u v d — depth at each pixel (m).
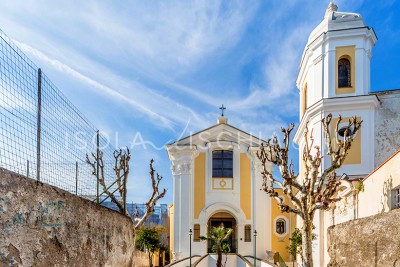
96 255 9.37
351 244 13.16
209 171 36.41
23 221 5.79
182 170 36.34
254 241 33.75
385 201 13.38
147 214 22.77
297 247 28.08
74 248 7.86
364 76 24.03
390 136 23.25
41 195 6.39
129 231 13.40
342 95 24.06
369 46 24.69
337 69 24.44
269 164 36.25
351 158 23.30
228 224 36.59
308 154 17.95
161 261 41.59
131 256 13.72
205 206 35.84
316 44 25.23
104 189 11.62
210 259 31.48
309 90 26.23
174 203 36.00
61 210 7.21
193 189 36.19
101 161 11.43
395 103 23.56
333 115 23.81
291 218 35.34
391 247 10.38
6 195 5.34
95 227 9.33
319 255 21.80
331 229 15.57
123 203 14.05
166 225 50.56
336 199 16.84
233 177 36.41
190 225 35.44
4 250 5.26
